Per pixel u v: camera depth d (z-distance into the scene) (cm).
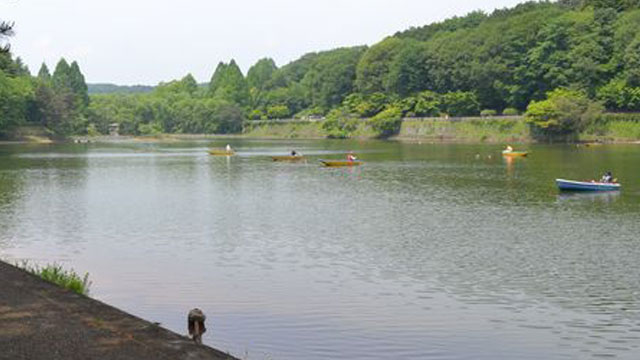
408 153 12381
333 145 16475
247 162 10631
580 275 3167
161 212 5166
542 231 4262
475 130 17188
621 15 15725
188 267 3338
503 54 17100
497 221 4647
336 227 4456
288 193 6391
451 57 18538
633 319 2545
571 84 15475
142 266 3356
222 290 2911
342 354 2191
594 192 6200
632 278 3106
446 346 2269
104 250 3744
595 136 14650
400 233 4219
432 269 3294
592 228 4356
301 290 2916
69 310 1487
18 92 18812
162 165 10006
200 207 5453
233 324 2467
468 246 3816
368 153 12588
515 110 17112
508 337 2355
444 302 2752
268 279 3100
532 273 3209
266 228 4431
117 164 10194
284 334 2369
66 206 5500
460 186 6794
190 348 1253
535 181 7175
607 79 15375
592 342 2314
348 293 2869
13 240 4025
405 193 6281
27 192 6475
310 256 3581
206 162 10669
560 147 13175
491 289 2936
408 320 2527
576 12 17038
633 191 6231
